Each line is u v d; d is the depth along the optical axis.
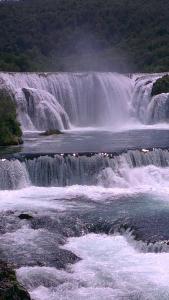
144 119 55.50
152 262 19.27
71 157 30.55
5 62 66.94
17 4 136.00
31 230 21.94
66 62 88.75
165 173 30.89
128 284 17.53
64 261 19.16
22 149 35.50
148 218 23.12
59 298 16.59
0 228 22.03
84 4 125.31
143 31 103.44
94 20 115.00
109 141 39.53
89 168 30.48
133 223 22.45
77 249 20.48
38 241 20.83
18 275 17.73
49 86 53.19
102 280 17.78
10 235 21.36
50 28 115.69
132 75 60.31
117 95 56.75
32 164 30.20
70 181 30.45
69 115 53.81
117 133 45.62
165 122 53.22
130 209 24.61
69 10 122.75
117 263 19.22
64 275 18.08
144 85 56.84
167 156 32.12
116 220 22.97
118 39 105.25
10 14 123.38
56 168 30.38
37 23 116.38
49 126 49.03
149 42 94.19
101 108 55.59
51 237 21.28
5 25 115.00
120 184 29.67
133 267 18.86
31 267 18.47
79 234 21.95
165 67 76.06
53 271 18.28
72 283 17.53
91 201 26.17
